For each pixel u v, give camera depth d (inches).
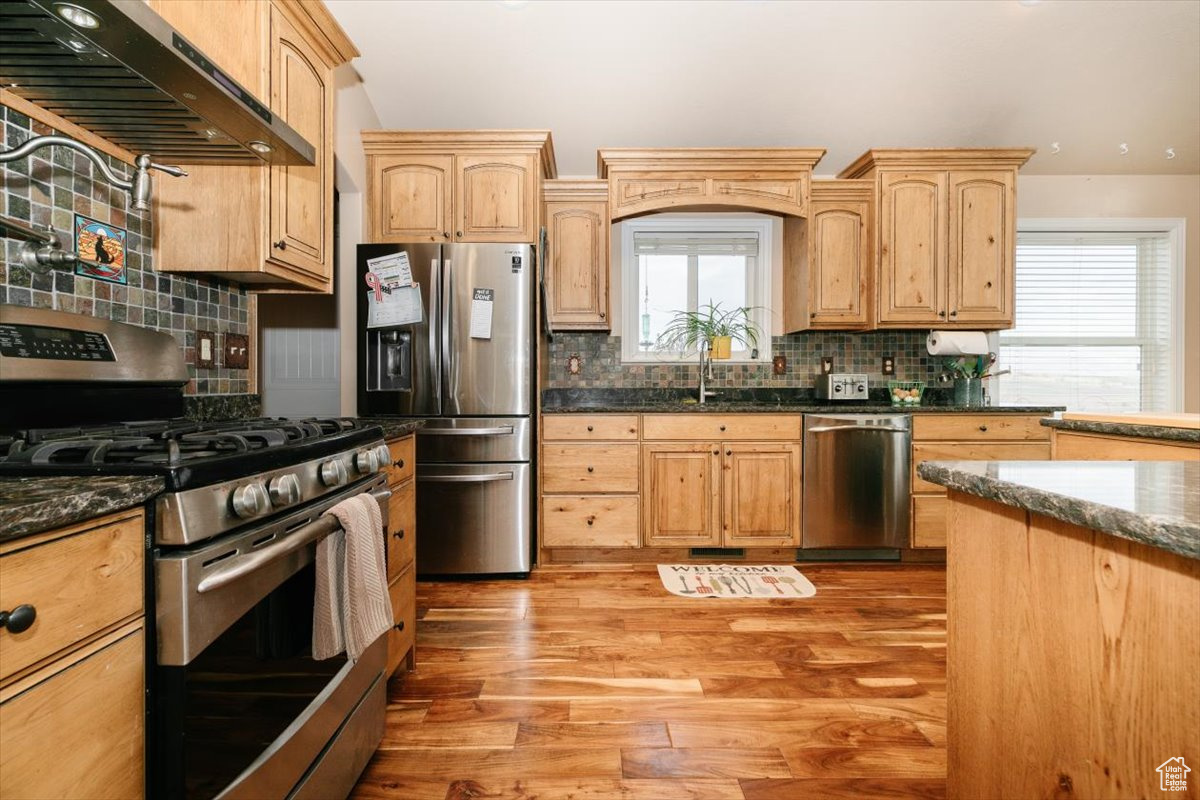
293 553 41.3
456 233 114.8
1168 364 146.3
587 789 53.2
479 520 109.7
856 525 118.7
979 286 129.0
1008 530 32.4
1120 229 145.0
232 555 34.7
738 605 97.3
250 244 62.3
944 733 61.8
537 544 118.4
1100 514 23.5
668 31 108.4
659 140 132.0
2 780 22.8
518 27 107.1
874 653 79.8
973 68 116.0
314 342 148.7
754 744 59.7
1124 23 107.3
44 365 43.8
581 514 117.6
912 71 116.5
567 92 120.0
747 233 149.0
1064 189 144.4
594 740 60.3
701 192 126.6
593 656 78.6
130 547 29.6
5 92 45.3
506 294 108.9
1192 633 22.2
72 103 47.5
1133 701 24.7
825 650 80.7
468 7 103.5
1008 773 32.3
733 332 145.3
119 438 44.6
